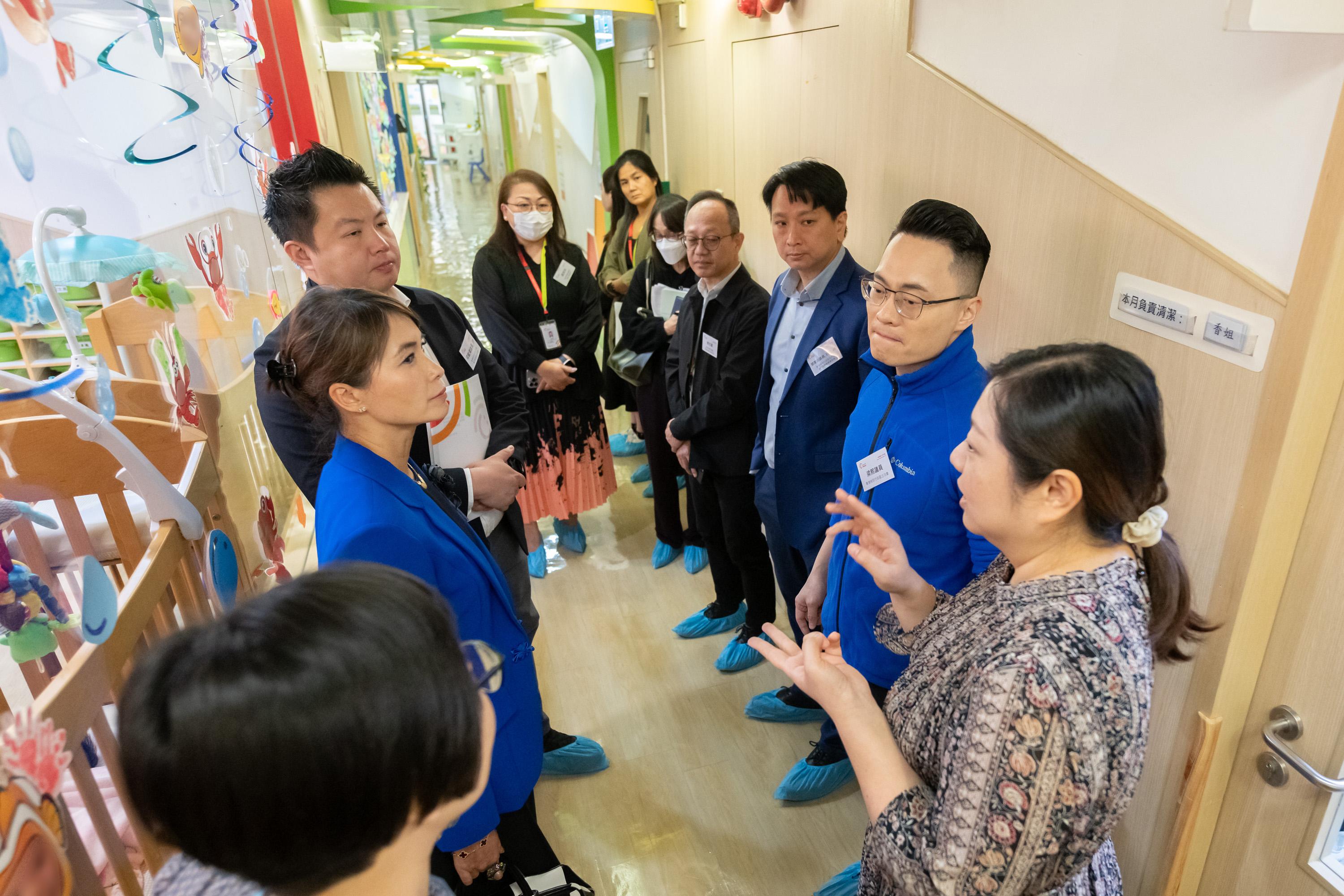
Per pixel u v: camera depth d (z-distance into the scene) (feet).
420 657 1.58
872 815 2.78
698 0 11.10
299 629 1.49
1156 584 2.74
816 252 6.20
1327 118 3.40
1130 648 2.40
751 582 8.21
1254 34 3.69
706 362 7.93
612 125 16.02
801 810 6.70
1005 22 5.47
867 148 7.51
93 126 4.54
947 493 4.64
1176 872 4.80
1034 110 5.31
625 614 9.52
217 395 6.42
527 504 10.19
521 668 4.66
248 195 8.57
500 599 4.44
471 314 22.30
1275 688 4.17
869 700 3.02
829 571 5.67
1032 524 2.64
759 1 9.25
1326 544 3.77
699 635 9.01
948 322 4.54
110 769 3.55
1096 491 2.44
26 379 3.99
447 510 4.56
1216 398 4.12
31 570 4.29
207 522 5.47
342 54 12.94
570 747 7.10
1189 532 4.44
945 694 2.76
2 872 2.24
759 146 10.04
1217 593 4.22
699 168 12.21
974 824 2.36
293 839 1.46
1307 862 4.10
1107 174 4.75
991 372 2.78
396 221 18.54
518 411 6.73
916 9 6.51
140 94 5.22
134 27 5.12
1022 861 2.31
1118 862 5.37
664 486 10.25
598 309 10.30
